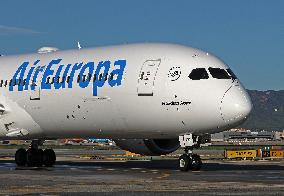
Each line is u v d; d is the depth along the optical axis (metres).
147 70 73.75
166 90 72.00
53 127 83.75
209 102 70.12
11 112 86.50
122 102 74.69
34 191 48.19
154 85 72.62
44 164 92.69
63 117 81.19
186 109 71.00
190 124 71.62
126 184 54.22
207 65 72.88
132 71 74.50
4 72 89.06
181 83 71.56
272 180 58.19
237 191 47.59
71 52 84.50
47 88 82.25
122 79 74.75
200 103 70.44
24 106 85.06
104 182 56.47
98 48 81.81
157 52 75.06
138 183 55.25
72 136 85.25
